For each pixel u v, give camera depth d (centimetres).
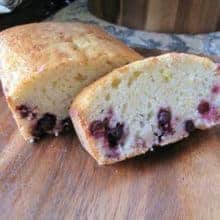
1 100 32
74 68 28
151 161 27
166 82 27
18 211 23
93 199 24
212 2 43
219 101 29
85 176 26
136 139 27
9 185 25
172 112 28
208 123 29
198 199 24
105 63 29
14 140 29
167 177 25
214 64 28
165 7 43
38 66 28
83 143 27
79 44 30
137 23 45
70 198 24
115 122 26
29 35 31
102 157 26
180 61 27
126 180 25
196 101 28
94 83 27
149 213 23
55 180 25
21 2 42
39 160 27
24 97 28
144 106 27
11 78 29
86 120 25
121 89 26
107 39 32
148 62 26
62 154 27
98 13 47
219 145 28
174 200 24
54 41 30
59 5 50
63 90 28
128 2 44
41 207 24
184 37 44
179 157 27
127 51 31
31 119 28
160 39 43
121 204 24
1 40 32
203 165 26
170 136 28
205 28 45
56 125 30
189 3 42
